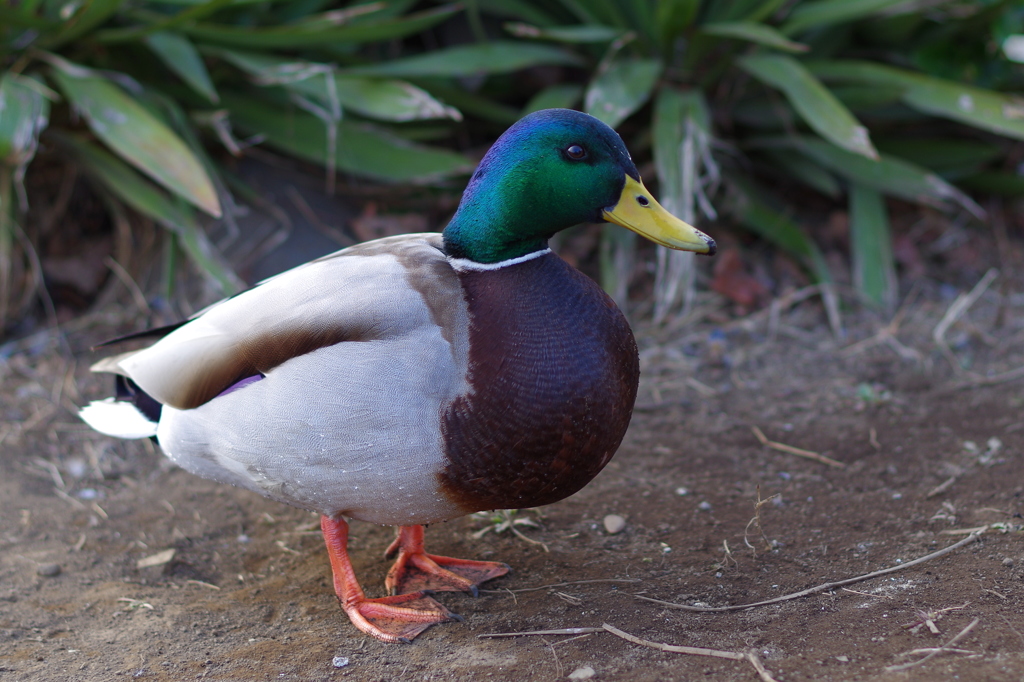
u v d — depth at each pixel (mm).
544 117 2375
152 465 3650
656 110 4547
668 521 3051
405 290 2322
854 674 2121
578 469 2352
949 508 2936
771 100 4883
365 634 2545
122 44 4621
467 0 4785
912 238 5023
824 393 3881
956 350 4141
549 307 2322
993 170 5289
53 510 3320
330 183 4379
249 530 3195
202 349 2426
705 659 2264
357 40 4543
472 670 2326
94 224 4852
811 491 3188
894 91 4668
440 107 4219
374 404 2236
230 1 3977
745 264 4785
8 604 2756
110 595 2814
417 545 2828
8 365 4211
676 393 3961
